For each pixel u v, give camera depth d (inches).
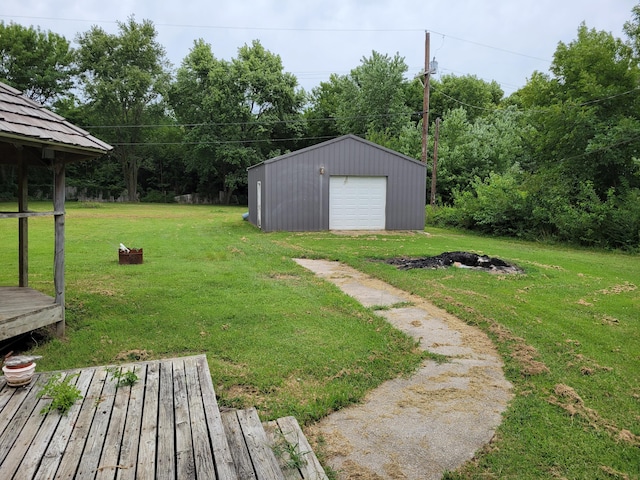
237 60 1317.7
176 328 176.4
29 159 206.5
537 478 90.0
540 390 130.0
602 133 580.1
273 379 131.0
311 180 575.5
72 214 847.7
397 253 390.9
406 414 115.3
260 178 597.6
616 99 599.8
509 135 934.4
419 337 175.3
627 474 91.6
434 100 1401.3
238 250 387.5
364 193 601.0
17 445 78.5
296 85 1400.1
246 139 1332.4
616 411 118.3
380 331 178.7
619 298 249.1
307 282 267.7
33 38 1305.4
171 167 1574.8
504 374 142.2
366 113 1226.6
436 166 832.3
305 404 116.8
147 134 1499.8
